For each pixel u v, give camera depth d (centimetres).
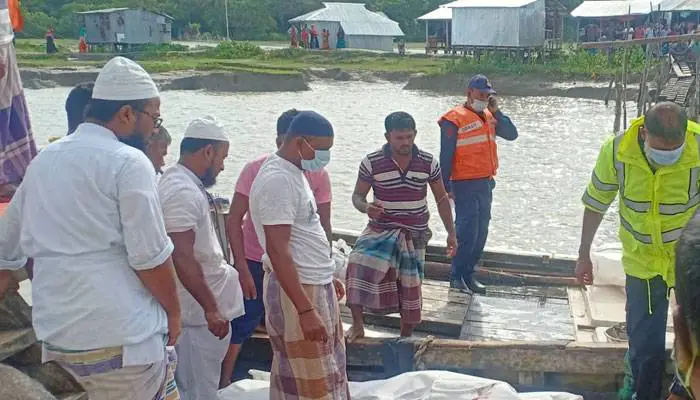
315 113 385
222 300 442
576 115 2805
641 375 446
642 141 428
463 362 505
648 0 4784
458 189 656
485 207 660
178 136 2291
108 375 300
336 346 409
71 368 302
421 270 551
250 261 514
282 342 396
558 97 3688
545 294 670
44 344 307
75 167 296
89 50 5625
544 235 1136
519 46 4359
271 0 7988
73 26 7050
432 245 743
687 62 2808
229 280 446
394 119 529
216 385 455
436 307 618
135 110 313
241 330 503
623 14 4691
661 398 462
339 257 641
